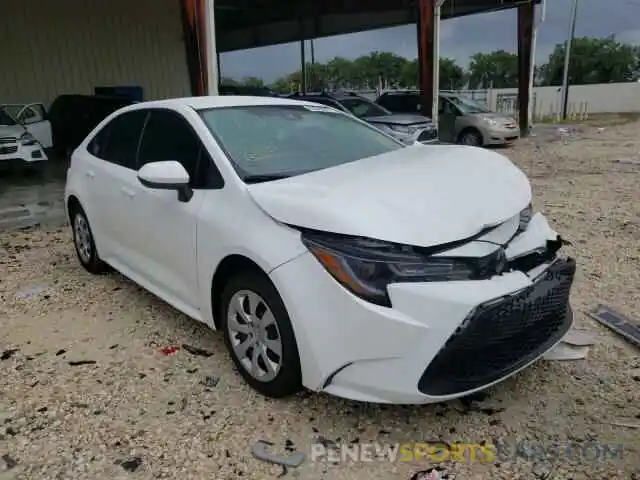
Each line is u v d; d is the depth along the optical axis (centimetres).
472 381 242
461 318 229
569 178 948
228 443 255
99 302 423
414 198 259
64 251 563
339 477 233
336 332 240
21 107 1233
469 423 266
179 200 324
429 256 236
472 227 246
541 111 3212
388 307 231
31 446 255
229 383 304
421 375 232
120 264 423
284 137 350
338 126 389
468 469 236
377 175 291
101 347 350
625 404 278
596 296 410
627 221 627
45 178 1052
